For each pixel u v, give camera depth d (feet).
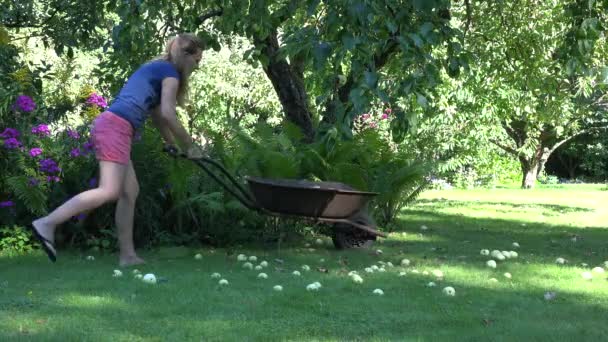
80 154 25.00
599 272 21.06
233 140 28.58
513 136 89.35
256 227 27.91
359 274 20.07
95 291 16.72
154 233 25.40
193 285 17.70
